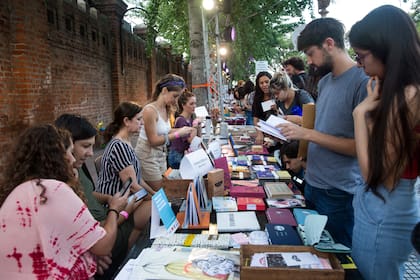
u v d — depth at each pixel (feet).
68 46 23.59
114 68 32.76
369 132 4.26
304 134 5.82
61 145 4.77
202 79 21.77
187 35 34.40
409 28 3.87
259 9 28.02
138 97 41.34
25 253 4.23
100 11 31.78
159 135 10.43
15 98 17.57
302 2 27.96
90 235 4.56
